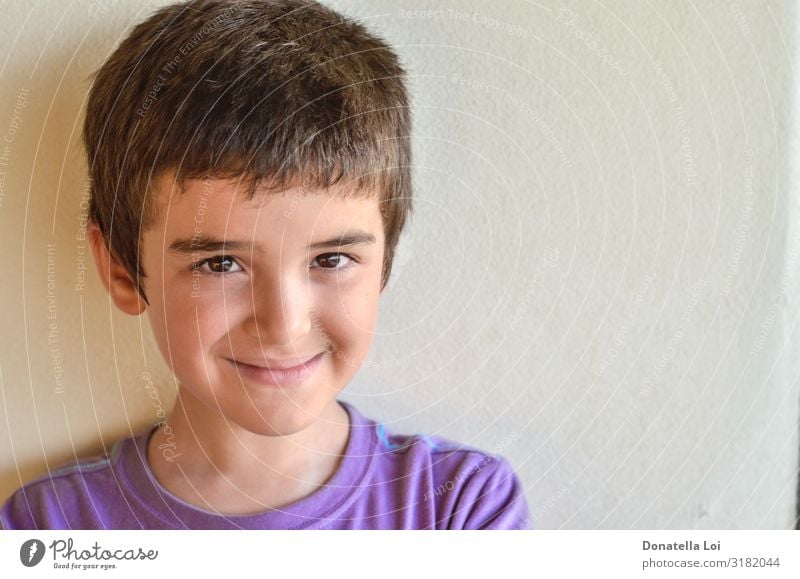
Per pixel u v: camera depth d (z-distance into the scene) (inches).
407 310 23.1
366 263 19.3
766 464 24.0
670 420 24.0
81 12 20.6
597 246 23.1
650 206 22.9
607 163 22.7
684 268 23.3
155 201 18.3
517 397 23.8
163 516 21.0
